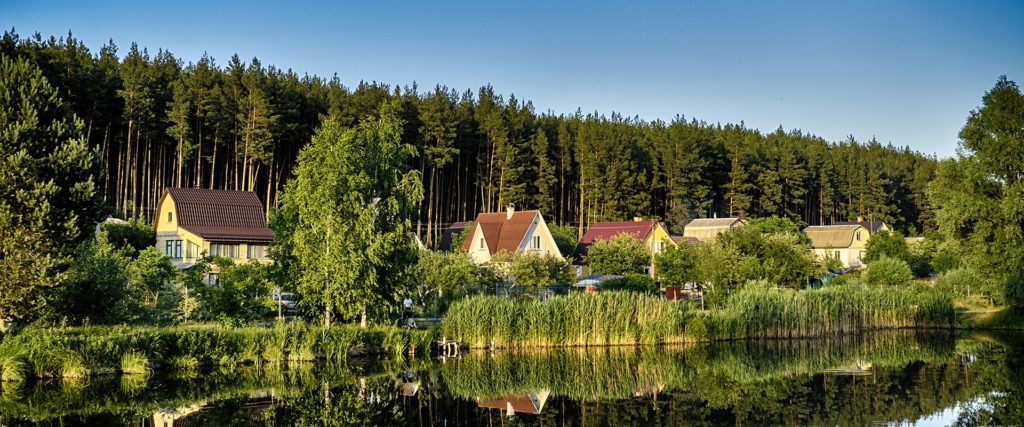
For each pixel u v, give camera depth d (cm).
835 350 5084
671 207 12469
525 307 5056
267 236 7112
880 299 6219
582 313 5094
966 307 6988
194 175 9775
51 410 3042
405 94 11125
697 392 3612
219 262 4716
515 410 3219
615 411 3198
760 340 5522
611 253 7775
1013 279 6034
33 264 3728
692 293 7025
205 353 4041
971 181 6212
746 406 3288
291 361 4269
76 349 3647
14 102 3938
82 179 4075
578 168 12025
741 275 6200
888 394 3538
